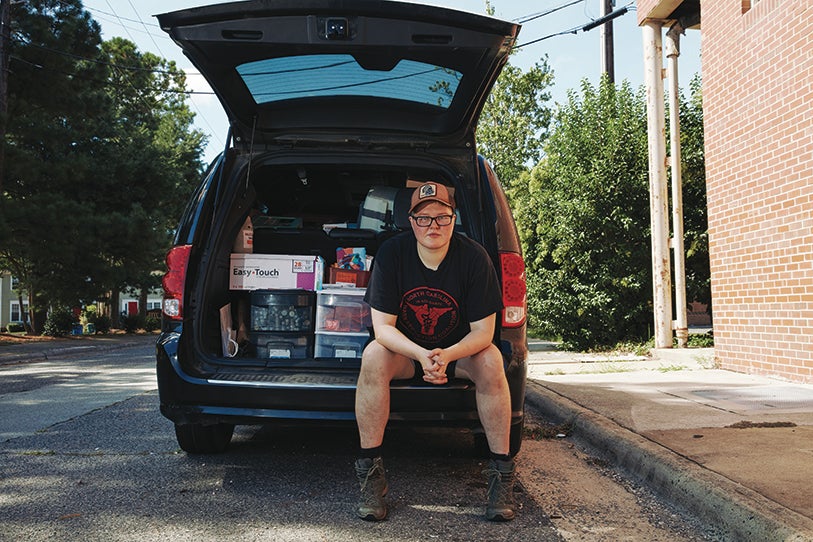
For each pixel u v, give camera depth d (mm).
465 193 3656
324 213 5609
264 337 3703
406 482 3381
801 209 5801
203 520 2795
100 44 20328
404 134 3801
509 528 2736
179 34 3113
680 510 2977
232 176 3727
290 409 3121
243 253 3895
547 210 11023
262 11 3023
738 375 6547
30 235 18984
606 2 14250
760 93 6422
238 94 3516
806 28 5699
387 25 3072
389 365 2857
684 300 8789
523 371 3229
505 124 27125
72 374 8797
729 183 7012
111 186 23062
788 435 3816
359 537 2613
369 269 3906
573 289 10508
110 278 21562
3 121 16438
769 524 2457
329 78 3447
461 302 2938
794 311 5918
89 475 3471
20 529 2686
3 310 43406
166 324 3393
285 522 2775
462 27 3068
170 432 4543
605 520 2848
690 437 3801
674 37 8875
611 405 4895
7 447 4098
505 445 2842
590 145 10578
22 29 17766
